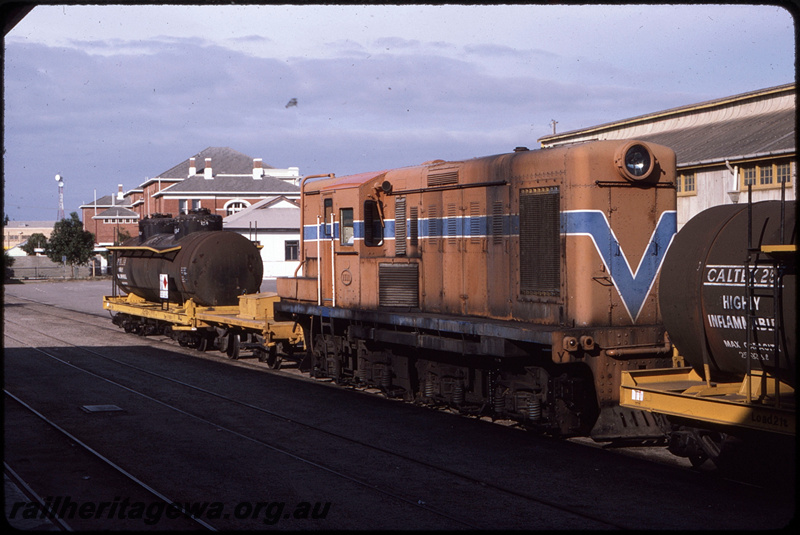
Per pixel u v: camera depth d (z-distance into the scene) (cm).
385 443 1039
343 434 1093
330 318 1550
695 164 2542
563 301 1041
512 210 1128
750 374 780
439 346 1198
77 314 3372
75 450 1016
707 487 830
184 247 2127
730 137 2677
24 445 1046
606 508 760
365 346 1443
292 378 1638
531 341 1011
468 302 1226
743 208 857
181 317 2086
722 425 842
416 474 888
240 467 922
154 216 2548
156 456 977
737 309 806
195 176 6944
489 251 1176
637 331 1023
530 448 1010
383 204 1427
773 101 2819
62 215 9844
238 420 1190
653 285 1058
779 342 746
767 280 766
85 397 1387
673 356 1040
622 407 1015
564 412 1023
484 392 1181
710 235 861
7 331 2598
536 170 1084
